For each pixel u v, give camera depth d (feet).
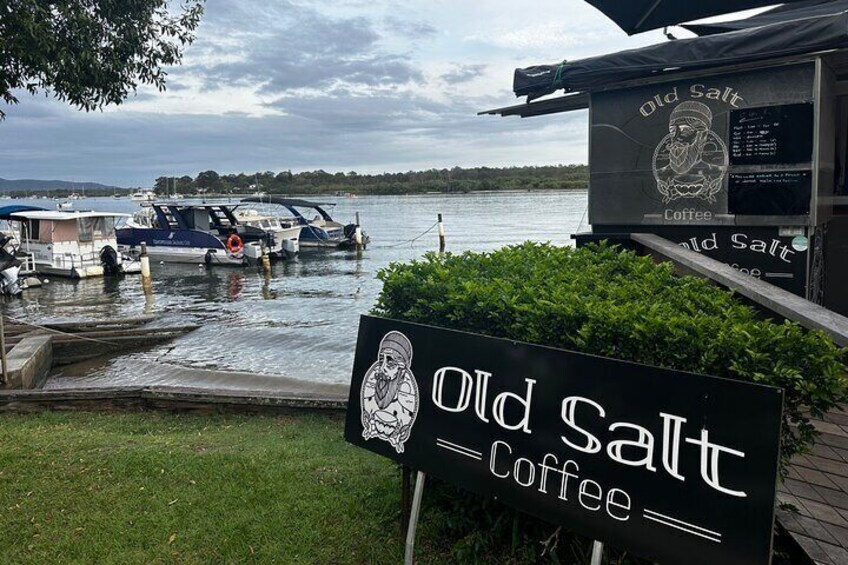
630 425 6.93
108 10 18.10
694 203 14.67
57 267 81.71
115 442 15.89
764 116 13.53
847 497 8.63
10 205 97.55
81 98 18.33
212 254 93.09
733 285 10.20
